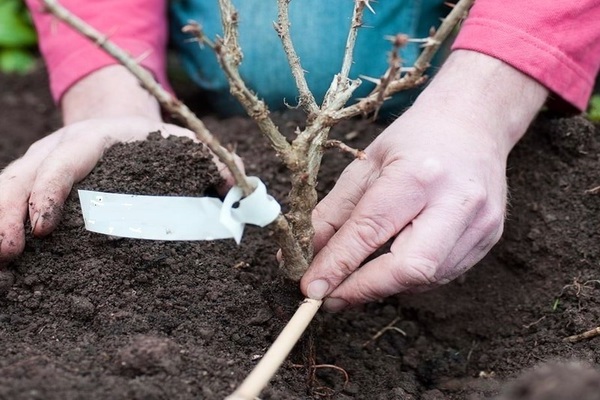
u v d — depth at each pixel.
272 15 2.16
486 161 1.44
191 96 2.56
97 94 1.98
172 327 1.41
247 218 1.24
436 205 1.35
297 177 1.28
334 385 1.51
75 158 1.51
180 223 1.36
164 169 1.58
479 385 1.51
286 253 1.35
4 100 2.93
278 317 1.47
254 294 1.51
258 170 1.95
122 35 2.07
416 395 1.52
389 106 2.17
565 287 1.66
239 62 1.22
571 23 1.63
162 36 2.23
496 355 1.63
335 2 2.11
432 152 1.38
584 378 1.03
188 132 1.76
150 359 1.24
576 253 1.73
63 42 2.05
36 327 1.40
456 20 1.11
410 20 2.13
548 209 1.83
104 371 1.24
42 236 1.46
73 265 1.47
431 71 2.20
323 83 2.17
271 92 2.23
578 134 1.88
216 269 1.54
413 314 1.77
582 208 1.80
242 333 1.44
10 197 1.45
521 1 1.62
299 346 1.46
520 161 1.91
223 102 2.37
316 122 1.27
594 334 1.51
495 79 1.58
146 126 1.73
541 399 1.01
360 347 1.64
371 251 1.35
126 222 1.39
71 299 1.43
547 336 1.57
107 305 1.43
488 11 1.63
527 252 1.78
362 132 2.10
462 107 1.51
